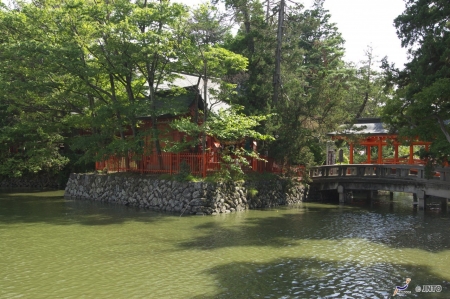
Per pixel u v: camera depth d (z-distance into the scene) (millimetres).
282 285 9836
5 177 33562
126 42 20047
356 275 10688
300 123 24281
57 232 15547
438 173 24625
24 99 24469
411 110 14664
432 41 15133
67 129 27484
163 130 23109
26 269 10867
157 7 20438
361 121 31875
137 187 22688
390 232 16531
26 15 21938
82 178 26797
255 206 22906
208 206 19969
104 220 18047
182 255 12445
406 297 9164
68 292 9188
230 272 10797
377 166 25828
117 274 10508
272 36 25656
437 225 18312
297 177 26312
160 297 8961
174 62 21016
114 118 22938
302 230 16672
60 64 20422
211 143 23844
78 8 20500
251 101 24641
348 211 22859
